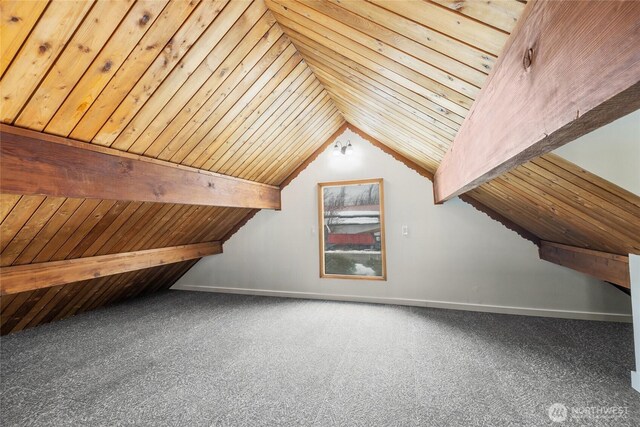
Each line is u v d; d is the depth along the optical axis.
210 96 2.08
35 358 2.57
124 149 2.04
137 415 1.77
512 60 0.86
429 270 3.81
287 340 2.84
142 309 4.02
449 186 2.21
